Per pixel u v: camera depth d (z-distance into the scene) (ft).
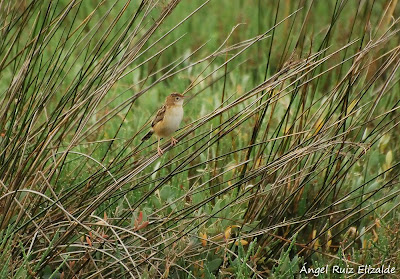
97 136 40.24
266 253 32.17
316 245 33.06
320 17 58.18
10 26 32.60
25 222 29.73
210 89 49.01
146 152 39.58
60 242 28.22
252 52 55.57
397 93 45.32
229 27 58.80
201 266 29.63
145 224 28.48
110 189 28.27
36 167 30.32
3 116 30.17
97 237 28.78
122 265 27.78
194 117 43.70
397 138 42.24
